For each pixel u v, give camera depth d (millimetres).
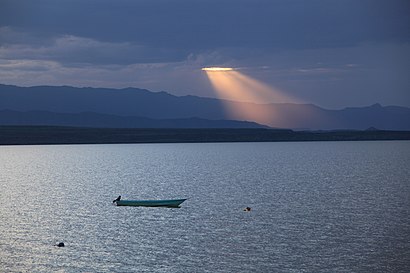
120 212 97562
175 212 97188
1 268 59844
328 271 59219
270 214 94000
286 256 64750
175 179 164000
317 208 100562
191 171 195500
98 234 77250
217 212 96812
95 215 94312
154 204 104562
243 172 189375
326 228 80625
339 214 93312
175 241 72500
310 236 75125
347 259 63500
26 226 83500
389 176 167625
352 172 185000
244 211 97625
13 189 138750
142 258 64000
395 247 68688
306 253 66000
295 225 83250
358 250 67375
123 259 63531
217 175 177500
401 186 138125
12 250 67500
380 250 67250
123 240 73188
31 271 58938
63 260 63094
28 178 172125
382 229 79625
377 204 105250
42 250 67562
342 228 80562
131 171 197250
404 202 107750
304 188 135750
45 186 146375
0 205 107688
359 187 136625
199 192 129000
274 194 123312
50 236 75750
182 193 127500
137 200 107250
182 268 60094
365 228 80438
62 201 114000
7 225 84312
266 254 65625
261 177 168750
